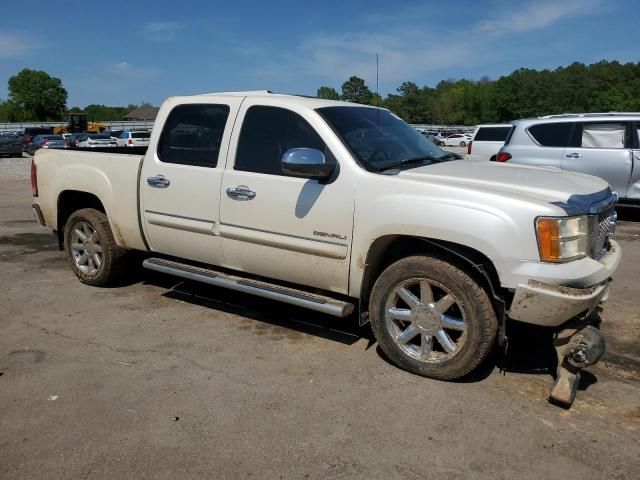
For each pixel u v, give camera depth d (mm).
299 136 4215
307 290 4402
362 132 4309
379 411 3375
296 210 4102
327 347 4309
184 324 4766
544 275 3301
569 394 3387
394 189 3725
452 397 3539
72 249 5840
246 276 4695
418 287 3869
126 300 5371
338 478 2781
